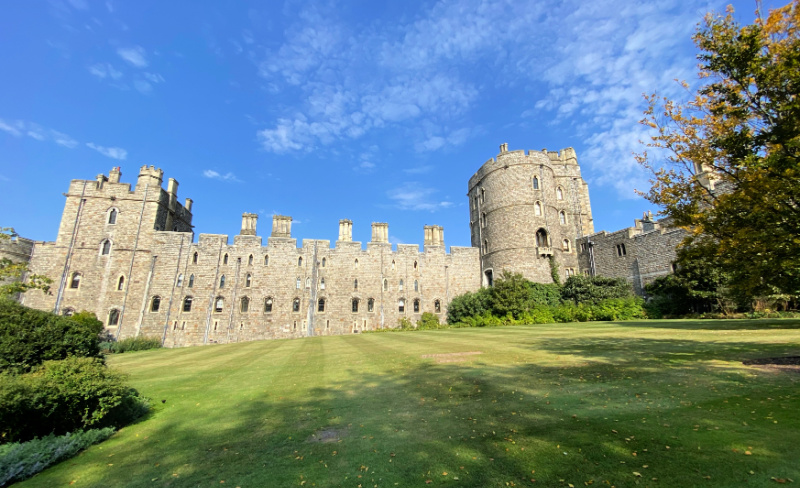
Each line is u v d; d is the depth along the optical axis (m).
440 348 18.30
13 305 9.70
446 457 5.57
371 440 6.45
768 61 9.17
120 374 8.50
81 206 39.62
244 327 40.38
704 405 6.93
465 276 47.72
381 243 46.44
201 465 5.86
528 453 5.49
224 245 41.69
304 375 12.91
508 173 43.81
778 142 8.90
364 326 43.75
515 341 19.31
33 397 6.76
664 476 4.55
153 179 41.78
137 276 39.19
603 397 7.92
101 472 5.78
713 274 27.45
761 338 14.25
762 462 4.68
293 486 5.00
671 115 11.14
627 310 32.44
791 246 9.49
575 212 46.72
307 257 43.66
